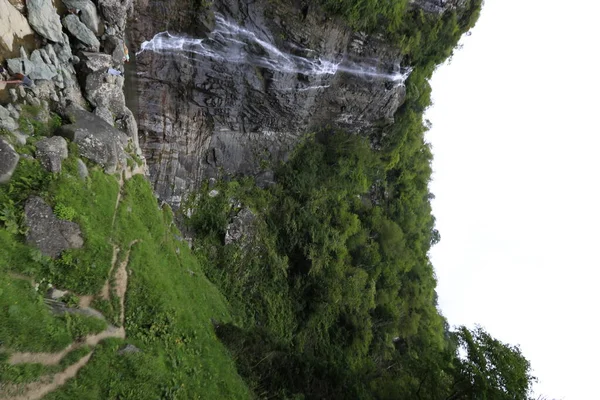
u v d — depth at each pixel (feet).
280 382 54.44
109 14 42.34
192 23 52.65
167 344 36.70
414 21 73.61
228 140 69.67
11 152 26.18
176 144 62.28
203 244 64.28
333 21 60.44
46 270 27.04
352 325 83.76
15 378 21.17
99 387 26.61
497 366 47.19
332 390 59.62
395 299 101.35
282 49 59.06
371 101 78.64
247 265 68.59
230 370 45.75
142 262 38.11
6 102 28.40
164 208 54.85
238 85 60.95
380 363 86.38
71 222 29.78
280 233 76.18
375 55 70.95
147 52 52.65
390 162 97.35
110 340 29.58
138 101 55.42
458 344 53.31
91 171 34.17
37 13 31.60
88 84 38.99
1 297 22.50
